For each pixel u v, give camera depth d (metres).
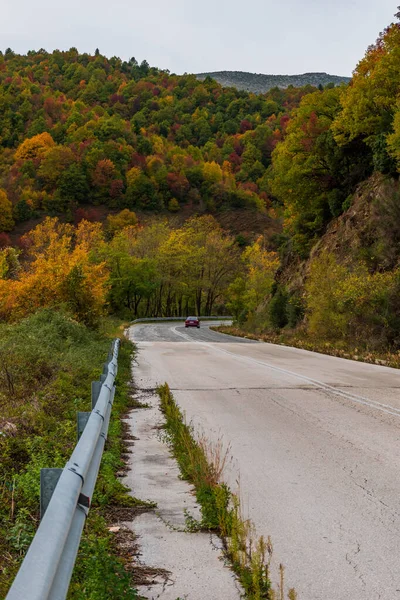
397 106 36.62
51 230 109.00
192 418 11.30
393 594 4.23
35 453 7.60
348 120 43.72
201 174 185.25
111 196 169.00
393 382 16.69
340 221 45.88
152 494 6.80
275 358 25.62
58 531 3.05
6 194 155.00
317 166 50.59
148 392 15.27
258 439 9.46
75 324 24.69
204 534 5.55
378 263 35.09
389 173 40.66
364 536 5.39
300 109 53.03
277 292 51.81
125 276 97.81
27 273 31.59
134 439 9.90
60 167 167.62
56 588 2.89
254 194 182.25
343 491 6.77
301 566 4.73
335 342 31.61
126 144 185.12
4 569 4.24
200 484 6.68
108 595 3.83
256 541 5.27
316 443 9.17
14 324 24.77
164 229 119.69
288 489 6.85
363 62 47.88
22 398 12.40
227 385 16.20
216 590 4.33
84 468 4.25
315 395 14.21
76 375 14.66
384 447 8.91
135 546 5.21
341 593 4.25
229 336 52.97
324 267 34.06
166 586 4.39
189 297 121.25
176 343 38.78
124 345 29.44
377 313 30.00
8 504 5.79
